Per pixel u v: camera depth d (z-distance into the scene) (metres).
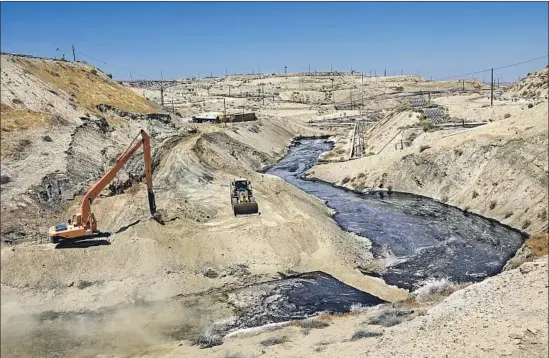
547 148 51.84
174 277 35.59
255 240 40.06
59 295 32.81
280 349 24.53
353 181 71.12
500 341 17.69
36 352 26.41
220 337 28.64
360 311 31.55
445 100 132.62
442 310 23.09
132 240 37.19
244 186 47.44
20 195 42.28
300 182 76.06
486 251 42.56
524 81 137.88
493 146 58.06
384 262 40.75
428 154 65.62
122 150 57.69
